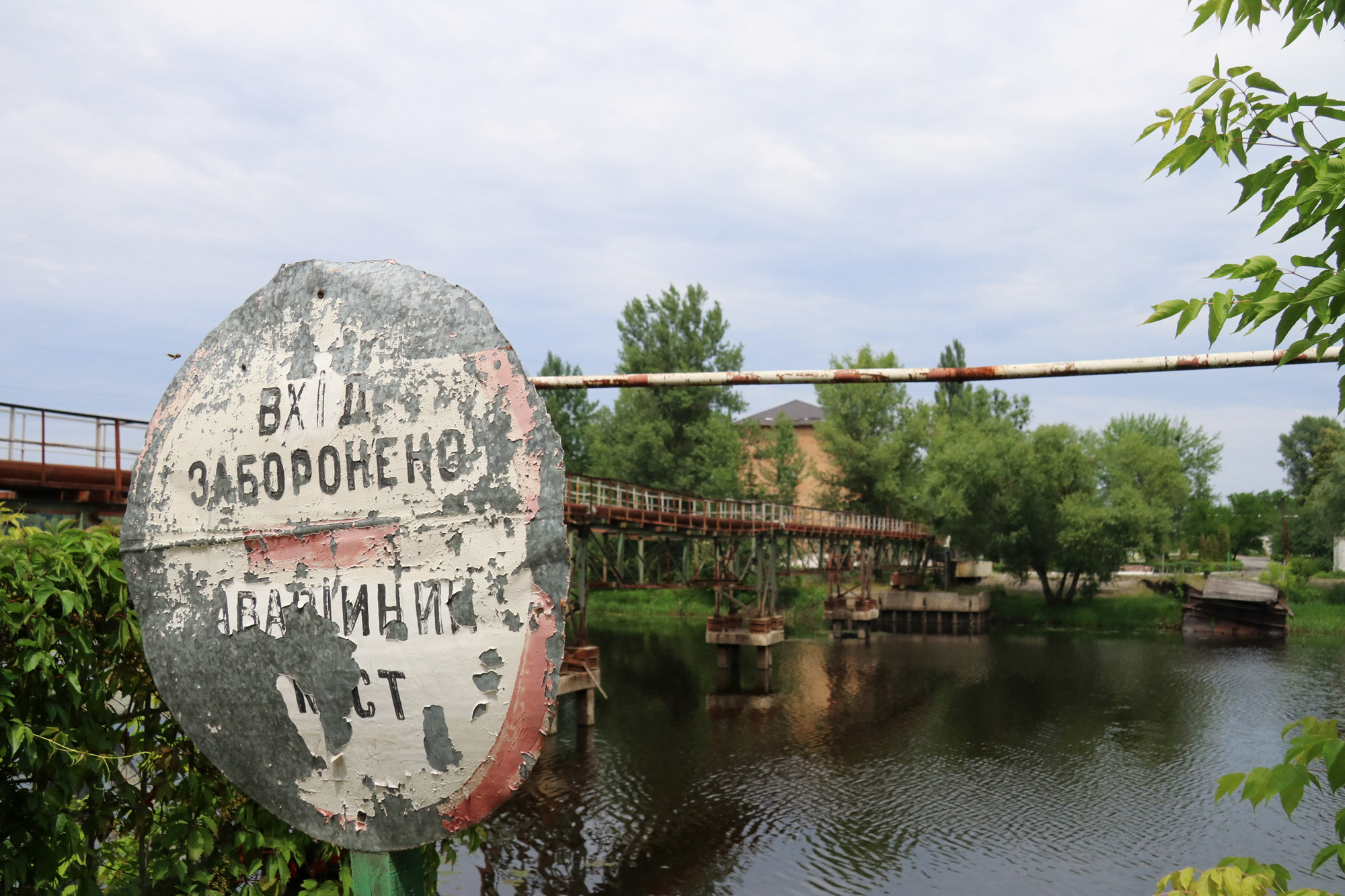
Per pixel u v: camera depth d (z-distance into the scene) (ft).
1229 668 104.88
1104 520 152.87
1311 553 229.45
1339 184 6.77
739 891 40.60
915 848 46.47
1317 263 7.11
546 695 6.63
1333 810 52.60
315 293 7.71
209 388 8.02
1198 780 59.31
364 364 7.41
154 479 8.13
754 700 85.87
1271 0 8.08
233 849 14.05
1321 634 139.95
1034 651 124.06
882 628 155.74
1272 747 67.77
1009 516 163.53
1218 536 228.63
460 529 6.93
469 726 6.84
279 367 7.74
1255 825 50.39
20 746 11.35
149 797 13.42
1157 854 46.16
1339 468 171.22
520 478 6.79
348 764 7.29
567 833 47.65
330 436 7.42
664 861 44.01
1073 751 66.85
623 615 168.45
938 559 206.49
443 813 7.05
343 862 14.44
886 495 198.80
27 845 11.67
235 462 7.78
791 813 51.88
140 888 13.46
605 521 74.69
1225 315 6.86
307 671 7.36
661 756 64.13
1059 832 49.19
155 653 7.98
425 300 7.32
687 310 201.36
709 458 191.01
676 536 93.91
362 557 7.21
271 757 7.56
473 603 6.84
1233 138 7.86
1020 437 169.58
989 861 44.93
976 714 80.02
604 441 213.66
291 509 7.52
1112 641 135.44
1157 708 82.07
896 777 59.36
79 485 42.83
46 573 11.84
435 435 7.08
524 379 6.87
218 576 7.75
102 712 12.85
